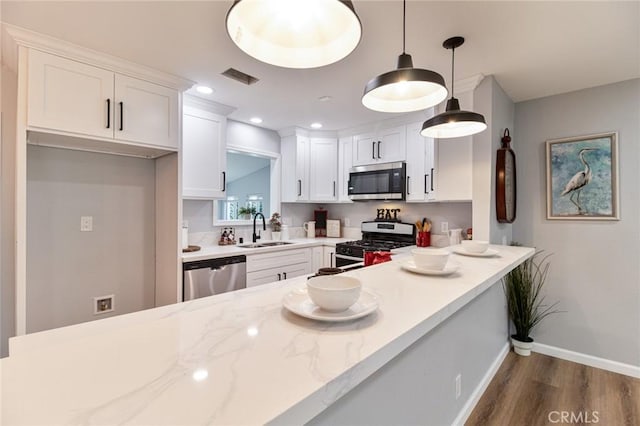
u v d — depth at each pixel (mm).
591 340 2539
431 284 1205
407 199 3311
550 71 2252
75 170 2354
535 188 2797
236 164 6211
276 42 1013
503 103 2613
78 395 477
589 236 2549
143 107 2250
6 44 1846
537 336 2799
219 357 613
